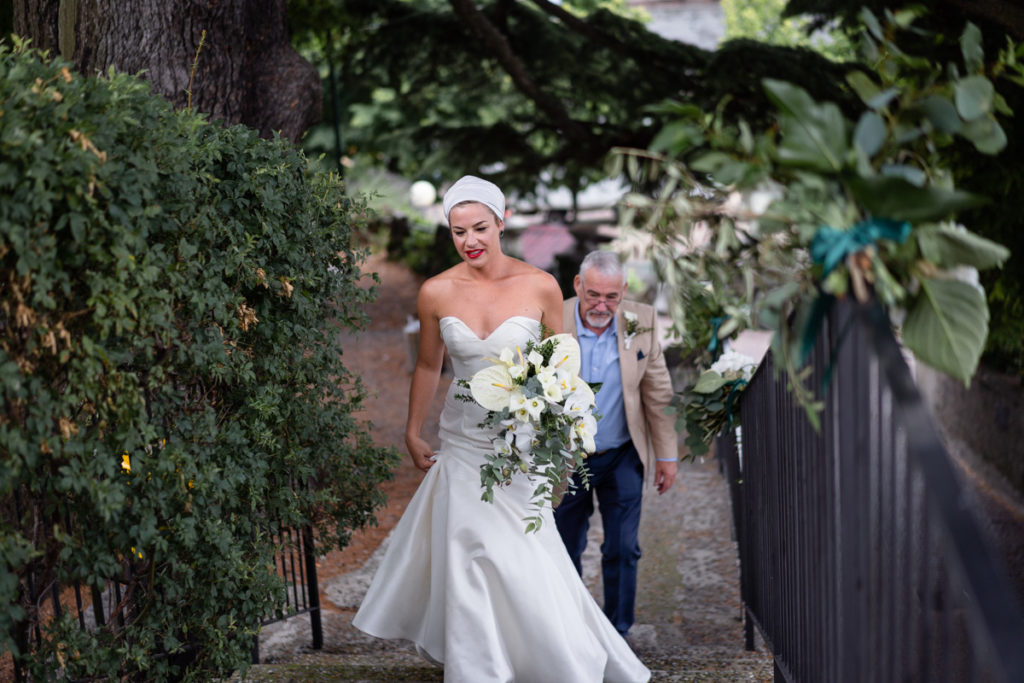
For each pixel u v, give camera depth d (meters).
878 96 1.74
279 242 3.25
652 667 4.03
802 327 1.82
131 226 2.44
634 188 2.03
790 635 2.87
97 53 4.45
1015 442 8.20
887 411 2.55
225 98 4.76
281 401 3.45
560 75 10.97
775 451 3.02
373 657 4.53
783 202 1.72
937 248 1.67
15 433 2.23
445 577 3.44
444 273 3.60
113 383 2.44
